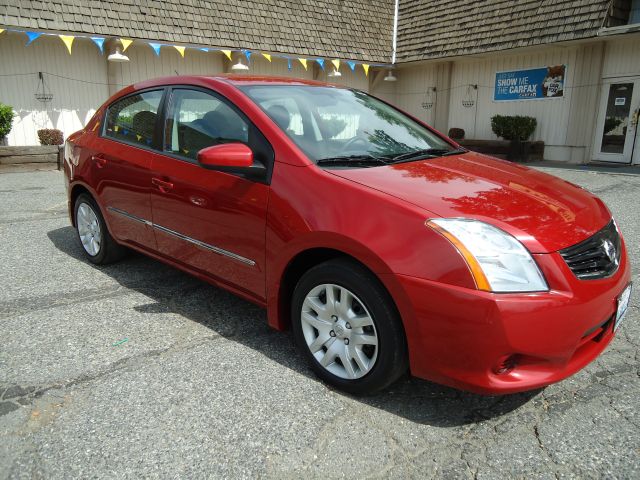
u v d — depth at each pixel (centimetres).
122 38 1131
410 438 228
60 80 1157
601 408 248
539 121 1334
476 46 1362
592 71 1205
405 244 227
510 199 252
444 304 216
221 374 277
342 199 251
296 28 1414
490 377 216
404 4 1633
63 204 702
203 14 1266
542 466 211
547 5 1232
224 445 222
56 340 314
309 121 313
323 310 262
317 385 267
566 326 217
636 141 1160
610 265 245
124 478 203
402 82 1698
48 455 216
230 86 323
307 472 207
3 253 483
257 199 281
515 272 215
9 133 1106
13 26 1001
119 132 400
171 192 336
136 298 378
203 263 328
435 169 288
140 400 253
